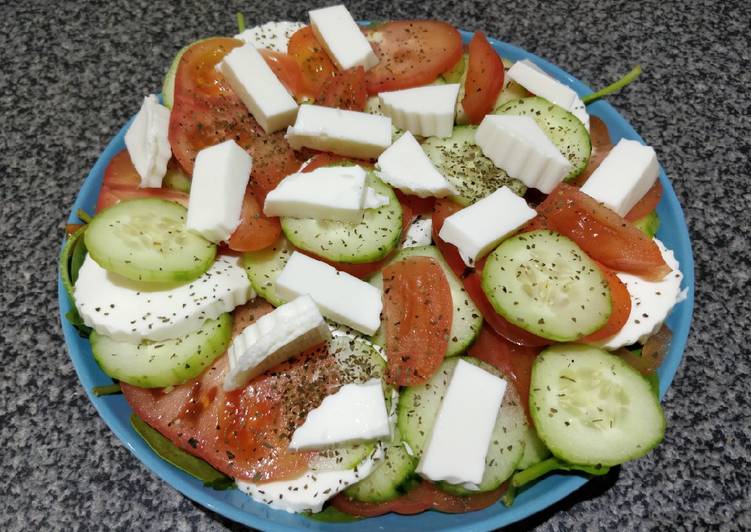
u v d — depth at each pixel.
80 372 0.23
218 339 0.23
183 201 0.26
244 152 0.25
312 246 0.23
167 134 0.26
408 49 0.29
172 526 0.24
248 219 0.24
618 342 0.23
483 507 0.21
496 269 0.23
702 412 0.26
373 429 0.20
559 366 0.22
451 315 0.23
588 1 0.39
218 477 0.21
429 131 0.27
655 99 0.35
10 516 0.24
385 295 0.23
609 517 0.24
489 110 0.28
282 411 0.22
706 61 0.36
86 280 0.23
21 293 0.29
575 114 0.28
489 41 0.31
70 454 0.26
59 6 0.39
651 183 0.26
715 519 0.24
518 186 0.26
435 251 0.25
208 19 0.39
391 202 0.25
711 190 0.32
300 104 0.29
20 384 0.27
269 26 0.31
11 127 0.34
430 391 0.22
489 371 0.22
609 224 0.24
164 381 0.22
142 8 0.39
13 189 0.32
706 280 0.29
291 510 0.21
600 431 0.21
